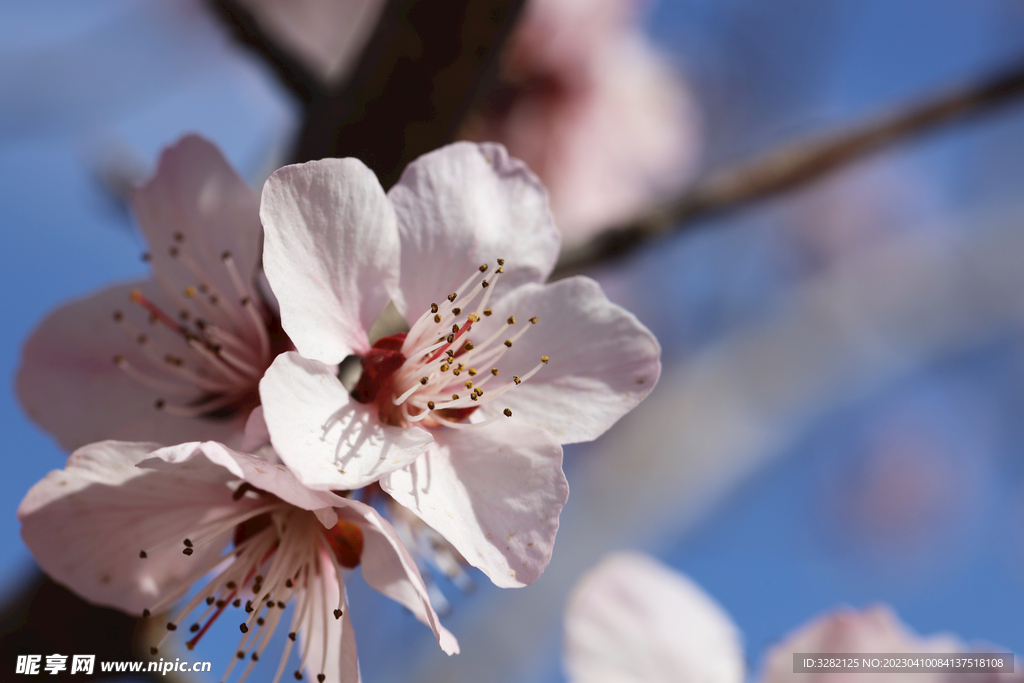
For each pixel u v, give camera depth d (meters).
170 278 0.14
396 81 0.14
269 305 0.14
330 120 0.14
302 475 0.12
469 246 0.13
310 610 0.13
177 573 0.13
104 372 0.14
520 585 0.12
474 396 0.13
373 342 0.13
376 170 0.14
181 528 0.13
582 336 0.13
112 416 0.13
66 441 0.13
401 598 0.13
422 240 0.13
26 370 0.13
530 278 0.13
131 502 0.13
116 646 0.14
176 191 0.13
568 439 0.13
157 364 0.14
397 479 0.12
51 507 0.12
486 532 0.12
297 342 0.12
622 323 0.13
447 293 0.13
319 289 0.13
